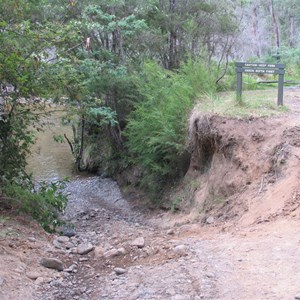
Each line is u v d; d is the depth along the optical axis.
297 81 19.92
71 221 11.46
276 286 4.62
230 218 8.75
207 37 17.83
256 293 4.48
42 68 8.97
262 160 9.20
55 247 6.71
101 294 4.74
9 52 8.05
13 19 8.58
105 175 17.95
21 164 9.53
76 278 5.32
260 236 6.41
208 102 11.84
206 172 11.27
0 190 8.34
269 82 18.50
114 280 5.13
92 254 6.34
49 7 13.29
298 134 9.14
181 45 17.59
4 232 6.77
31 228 7.54
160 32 16.62
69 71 9.65
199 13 17.38
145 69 14.61
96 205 14.69
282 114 10.55
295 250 5.60
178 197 11.96
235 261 5.42
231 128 10.24
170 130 12.02
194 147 11.72
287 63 26.17
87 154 19.20
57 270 5.56
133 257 6.02
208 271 5.13
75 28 11.23
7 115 9.05
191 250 5.99
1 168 9.03
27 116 10.45
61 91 9.41
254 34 34.72
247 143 9.75
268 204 7.95
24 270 5.27
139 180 15.18
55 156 22.05
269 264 5.24
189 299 4.41
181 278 4.97
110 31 14.93
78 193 16.20
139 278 5.11
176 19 17.19
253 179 9.17
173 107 12.34
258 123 10.06
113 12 15.61
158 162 13.45
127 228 10.16
